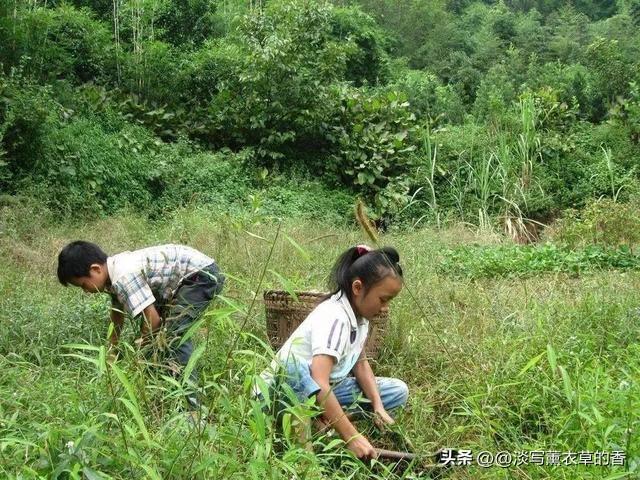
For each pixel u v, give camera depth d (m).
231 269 6.42
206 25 14.89
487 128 13.59
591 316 5.13
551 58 23.67
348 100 13.09
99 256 4.02
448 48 23.70
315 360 3.33
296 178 12.34
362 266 3.42
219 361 3.68
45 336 4.46
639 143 14.12
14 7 11.09
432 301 5.68
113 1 13.83
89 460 2.45
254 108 12.49
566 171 13.58
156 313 3.96
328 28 12.80
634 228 8.89
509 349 4.32
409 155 12.98
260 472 2.48
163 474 2.45
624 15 24.59
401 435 3.54
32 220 8.63
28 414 2.95
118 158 10.60
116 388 3.02
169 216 10.20
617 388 3.64
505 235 11.66
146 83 12.88
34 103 9.65
